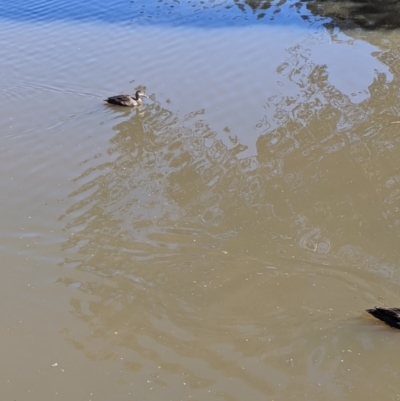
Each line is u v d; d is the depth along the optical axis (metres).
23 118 17.23
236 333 10.21
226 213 13.24
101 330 10.37
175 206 13.52
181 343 10.05
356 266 11.59
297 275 11.41
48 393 9.22
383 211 13.12
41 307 10.89
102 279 11.47
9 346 10.10
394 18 22.88
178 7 24.58
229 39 21.39
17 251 12.26
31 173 14.83
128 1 25.50
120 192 14.05
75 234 12.71
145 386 9.28
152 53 20.59
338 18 23.05
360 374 9.38
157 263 11.83
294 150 15.34
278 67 19.30
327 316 10.47
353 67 19.12
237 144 15.69
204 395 9.11
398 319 9.98
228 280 11.34
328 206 13.34
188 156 15.30
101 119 17.09
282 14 23.59
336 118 16.56
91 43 21.45
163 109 17.39
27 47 21.36
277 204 13.48
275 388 9.20
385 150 15.15
